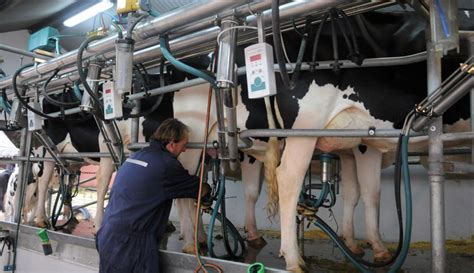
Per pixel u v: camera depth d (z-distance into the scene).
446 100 1.14
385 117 1.75
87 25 4.71
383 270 1.82
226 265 1.48
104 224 1.69
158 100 2.10
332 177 2.11
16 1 4.16
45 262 2.36
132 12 1.57
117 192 1.71
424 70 1.74
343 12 1.41
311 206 1.92
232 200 3.76
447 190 2.77
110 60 1.94
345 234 2.32
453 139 1.17
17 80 2.48
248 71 1.29
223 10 1.32
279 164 1.92
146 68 2.32
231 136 1.70
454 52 1.35
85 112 2.15
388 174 2.94
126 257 1.59
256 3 1.26
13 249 2.62
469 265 2.00
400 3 1.29
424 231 2.77
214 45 1.73
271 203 1.94
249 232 2.71
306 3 1.22
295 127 1.76
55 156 3.08
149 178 1.66
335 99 1.75
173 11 1.44
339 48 1.69
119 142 2.34
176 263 1.67
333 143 1.82
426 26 1.26
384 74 1.75
